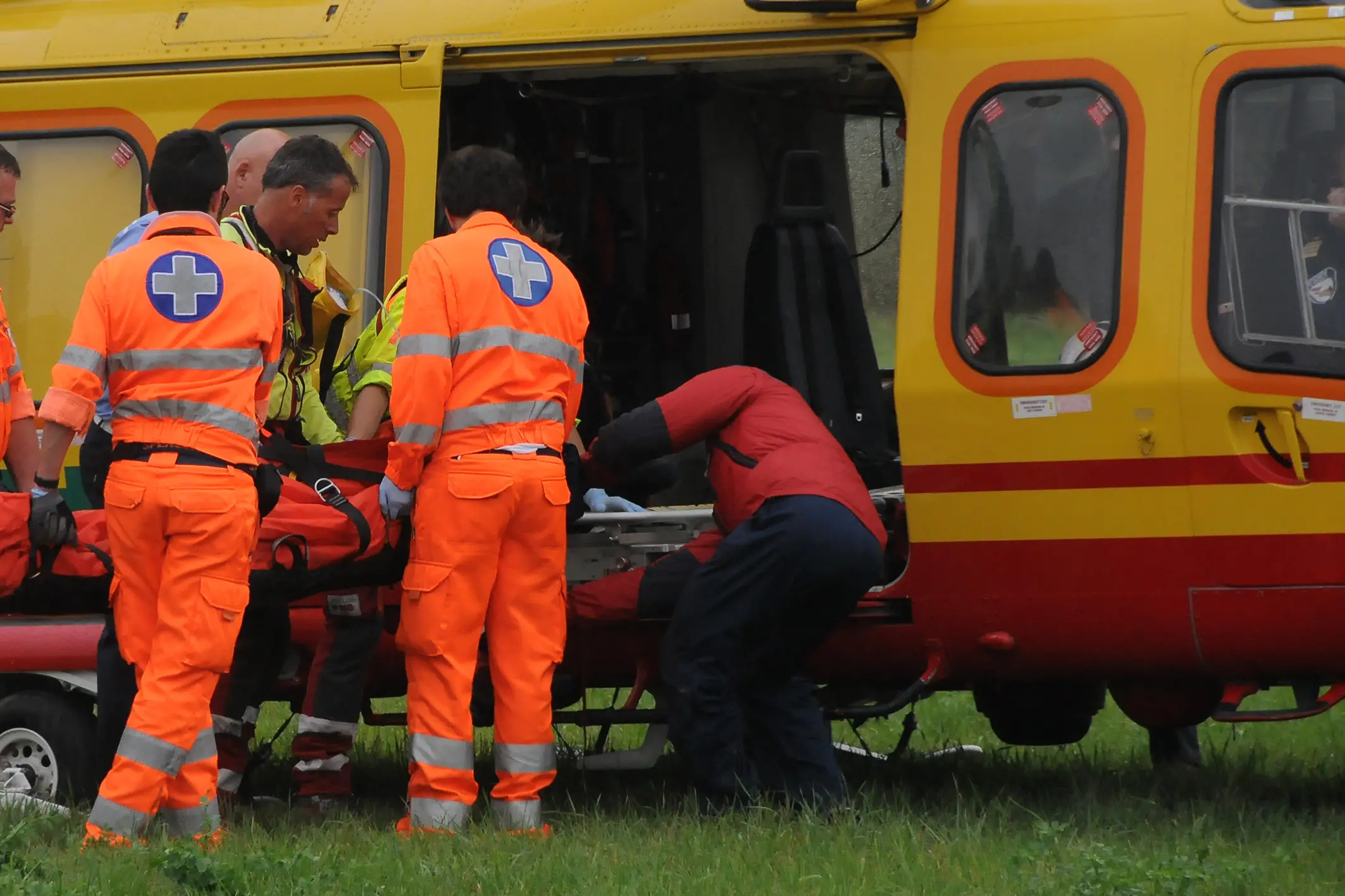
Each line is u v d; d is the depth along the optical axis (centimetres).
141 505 1844
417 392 1917
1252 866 1761
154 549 1864
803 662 2164
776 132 2881
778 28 2248
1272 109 2064
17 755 2283
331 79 2395
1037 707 2555
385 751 2888
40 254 2480
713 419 2155
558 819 2128
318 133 2400
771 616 2075
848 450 2341
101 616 2227
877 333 2875
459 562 1956
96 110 2472
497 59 2355
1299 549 2020
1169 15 2105
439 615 1958
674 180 2798
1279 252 2045
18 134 2495
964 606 2164
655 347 2853
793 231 2339
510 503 1961
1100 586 2100
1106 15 2130
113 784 1839
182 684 1853
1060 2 2153
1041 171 2141
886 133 2880
